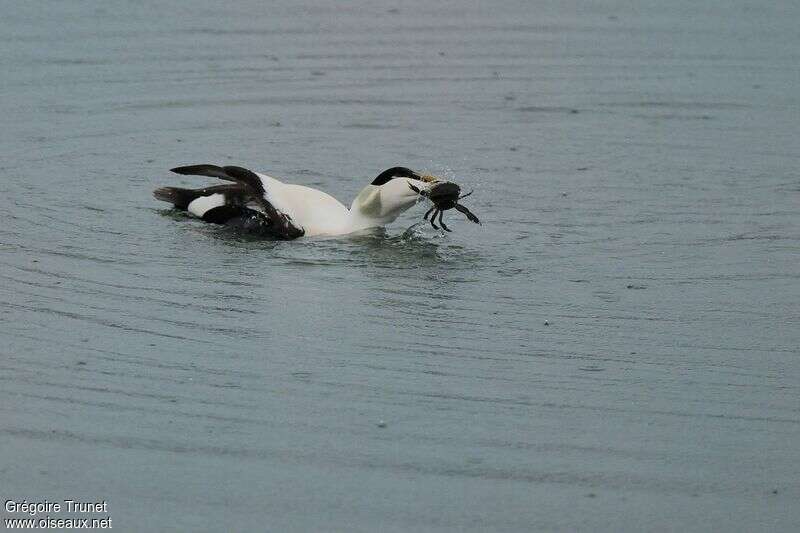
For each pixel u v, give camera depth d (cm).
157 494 1004
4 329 1266
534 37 2580
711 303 1398
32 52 2352
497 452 1079
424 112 2128
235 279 1416
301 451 1070
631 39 2580
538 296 1406
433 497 1012
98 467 1037
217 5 2730
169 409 1127
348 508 992
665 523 986
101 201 1672
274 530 962
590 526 980
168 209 1652
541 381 1205
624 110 2166
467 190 1778
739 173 1869
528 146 1978
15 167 1794
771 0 2880
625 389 1193
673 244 1581
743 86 2308
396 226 1617
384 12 2734
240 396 1155
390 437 1096
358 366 1220
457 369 1223
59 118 2023
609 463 1069
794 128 2094
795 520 995
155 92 2169
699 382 1212
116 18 2598
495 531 970
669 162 1914
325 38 2527
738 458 1080
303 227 1561
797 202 1750
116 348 1237
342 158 1908
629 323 1341
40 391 1148
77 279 1398
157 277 1415
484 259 1513
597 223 1653
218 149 1919
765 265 1516
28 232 1539
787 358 1266
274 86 2230
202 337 1267
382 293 1395
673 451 1089
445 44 2516
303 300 1369
